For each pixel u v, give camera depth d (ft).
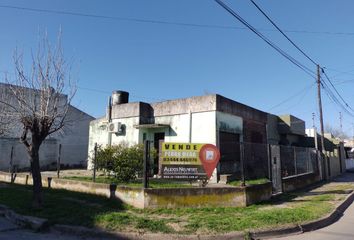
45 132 35.68
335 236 28.60
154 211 34.40
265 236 28.09
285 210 36.37
